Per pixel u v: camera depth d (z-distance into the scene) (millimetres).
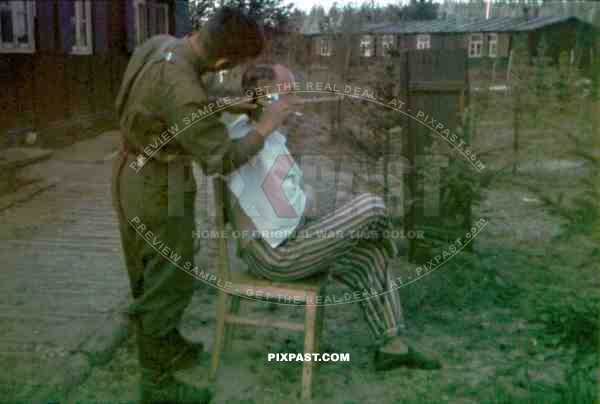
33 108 5184
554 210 3213
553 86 3301
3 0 4836
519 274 3391
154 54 2490
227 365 2959
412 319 3332
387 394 2734
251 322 2773
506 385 2775
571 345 2877
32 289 3615
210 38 2447
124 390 2787
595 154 3043
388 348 2900
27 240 4211
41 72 5195
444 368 2906
